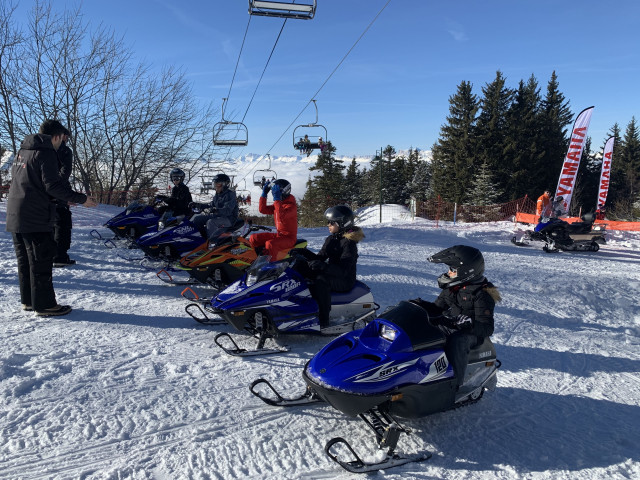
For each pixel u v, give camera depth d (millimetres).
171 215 8039
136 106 19016
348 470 2830
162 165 20203
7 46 16453
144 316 5723
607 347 5711
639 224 18594
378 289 7621
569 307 7562
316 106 21625
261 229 7277
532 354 5246
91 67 17797
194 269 6348
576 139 18875
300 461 2996
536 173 48062
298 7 9680
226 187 7723
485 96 51094
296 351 4863
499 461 3104
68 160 6840
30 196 5094
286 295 4848
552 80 56375
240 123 21000
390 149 70688
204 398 3766
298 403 3674
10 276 7199
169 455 2986
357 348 3338
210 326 5480
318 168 66250
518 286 8609
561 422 3699
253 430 3336
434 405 3361
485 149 49094
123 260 8664
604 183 22875
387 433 2975
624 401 4152
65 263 7910
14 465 2801
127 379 4027
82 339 4859
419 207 37281
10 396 3586
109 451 2996
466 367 3537
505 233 16828
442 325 3561
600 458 3189
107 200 19234
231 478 2787
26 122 17266
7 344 4594
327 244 5352
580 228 14117
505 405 3943
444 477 2900
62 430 3197
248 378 4180
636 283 9297
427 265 10047
